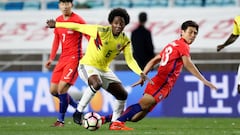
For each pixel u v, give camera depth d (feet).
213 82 165.48
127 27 184.96
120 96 111.04
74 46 124.16
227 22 181.37
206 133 104.94
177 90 166.71
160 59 107.14
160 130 113.39
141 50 167.43
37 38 190.08
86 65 109.91
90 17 188.14
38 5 210.79
